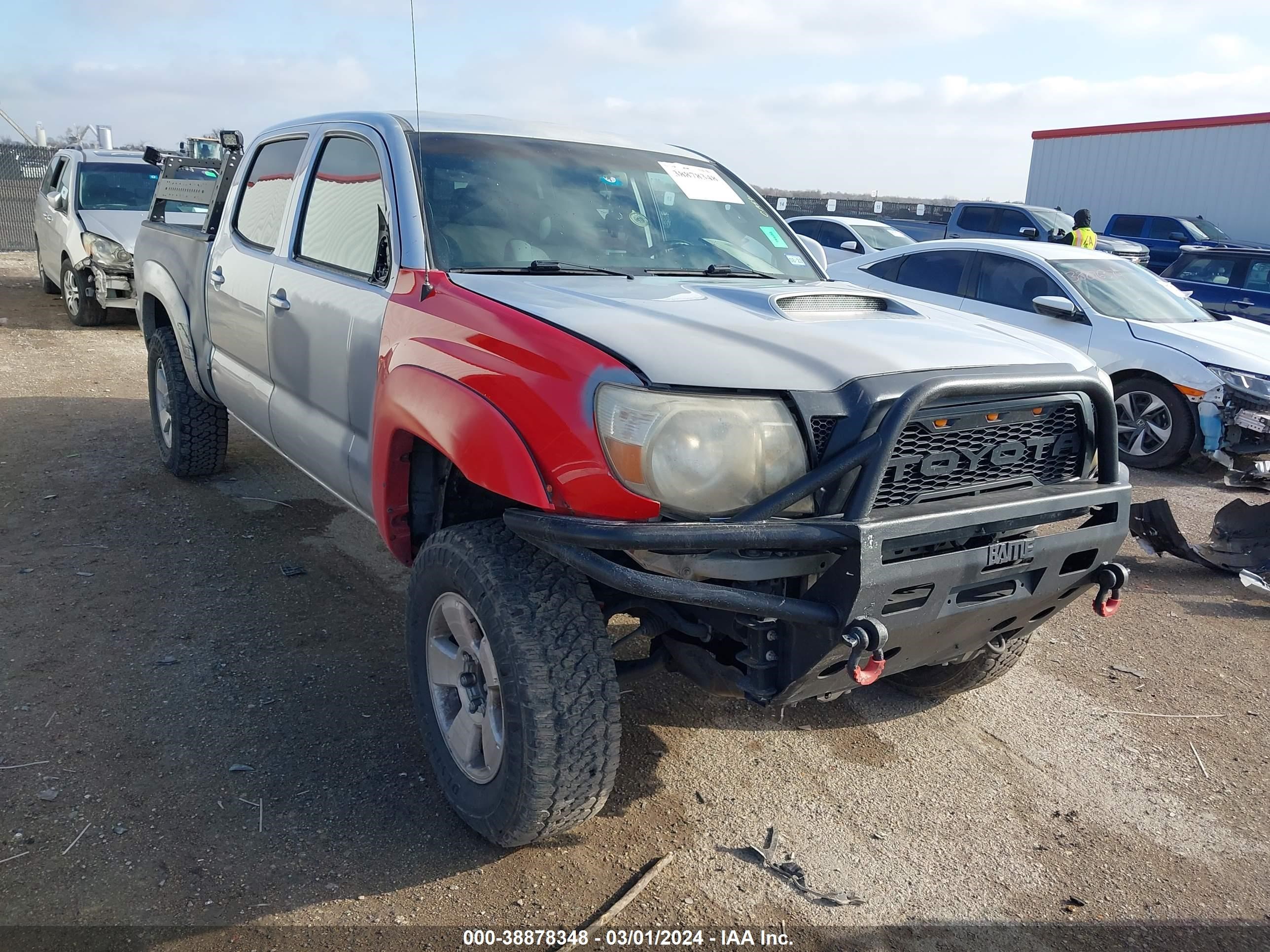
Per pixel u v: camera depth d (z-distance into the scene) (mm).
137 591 4391
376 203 3541
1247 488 7160
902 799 3189
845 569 2355
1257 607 4973
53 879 2582
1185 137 21422
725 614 2639
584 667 2553
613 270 3455
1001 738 3604
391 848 2793
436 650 2963
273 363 4105
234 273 4535
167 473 6105
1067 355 2971
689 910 2617
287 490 5895
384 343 3154
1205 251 12820
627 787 3176
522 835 2650
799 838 2955
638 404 2369
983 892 2756
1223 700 3965
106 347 10273
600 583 2873
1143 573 5406
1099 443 2879
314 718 3426
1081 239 13000
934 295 9031
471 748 2842
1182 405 7512
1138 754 3529
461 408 2641
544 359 2516
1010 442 2695
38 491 5641
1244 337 8023
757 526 2320
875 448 2369
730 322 2754
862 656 2379
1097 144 23188
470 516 3150
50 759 3104
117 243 10727
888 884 2770
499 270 3270
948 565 2498
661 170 4125
